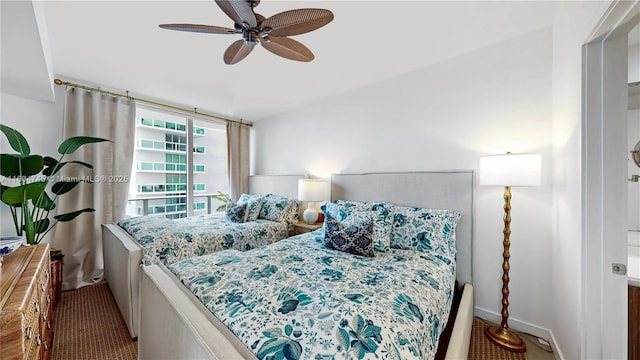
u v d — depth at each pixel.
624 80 1.21
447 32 1.91
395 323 0.96
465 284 2.08
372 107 2.84
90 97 2.82
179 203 3.83
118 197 2.96
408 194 2.44
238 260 1.57
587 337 1.26
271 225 3.00
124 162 3.02
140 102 3.24
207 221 3.00
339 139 3.16
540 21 1.79
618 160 1.21
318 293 1.14
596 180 1.25
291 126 3.79
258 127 4.36
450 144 2.28
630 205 1.51
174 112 3.60
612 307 1.21
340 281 1.29
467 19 1.76
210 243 2.36
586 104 1.27
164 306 1.19
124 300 1.91
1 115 2.38
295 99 3.36
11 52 1.61
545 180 1.85
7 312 0.72
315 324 0.91
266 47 1.62
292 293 1.15
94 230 2.77
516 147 1.96
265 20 1.32
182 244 2.16
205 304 1.12
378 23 1.81
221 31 1.39
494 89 2.06
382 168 2.75
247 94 3.20
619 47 1.21
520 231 1.95
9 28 1.35
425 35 1.95
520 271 1.95
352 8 1.65
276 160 4.04
